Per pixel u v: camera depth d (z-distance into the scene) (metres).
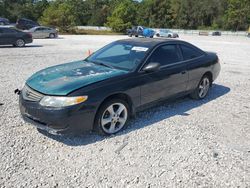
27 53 13.83
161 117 5.11
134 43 5.32
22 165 3.41
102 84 4.08
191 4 87.25
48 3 78.62
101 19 88.69
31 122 4.01
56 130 3.79
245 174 3.40
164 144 4.06
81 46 19.03
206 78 6.37
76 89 3.84
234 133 4.56
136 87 4.51
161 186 3.12
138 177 3.26
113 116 4.30
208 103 6.13
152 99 4.91
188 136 4.35
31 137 4.11
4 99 5.75
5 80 7.52
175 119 5.04
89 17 92.44
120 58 4.98
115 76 4.32
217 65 6.68
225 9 86.62
